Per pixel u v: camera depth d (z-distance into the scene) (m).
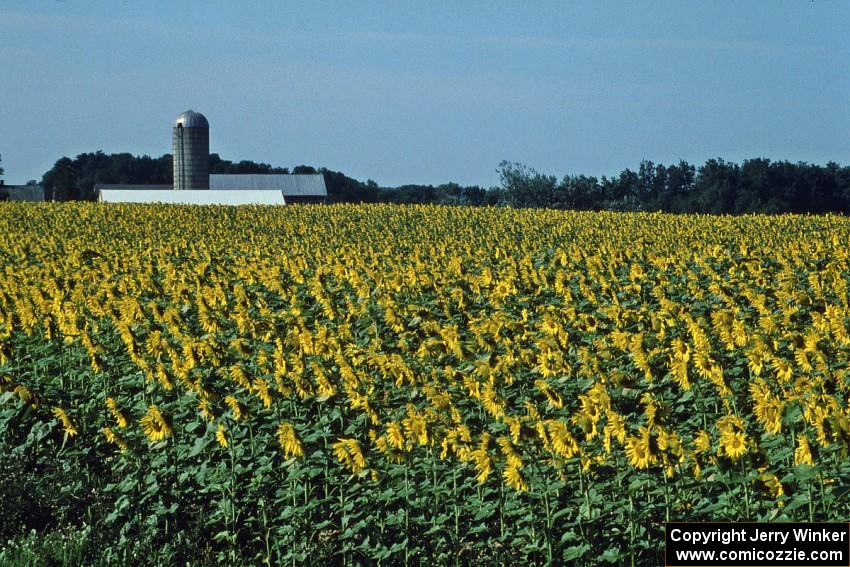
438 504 10.88
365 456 10.79
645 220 54.06
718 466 9.59
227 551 11.40
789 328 16.11
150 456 12.58
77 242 40.19
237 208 64.88
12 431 14.52
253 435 12.40
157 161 175.50
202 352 14.05
